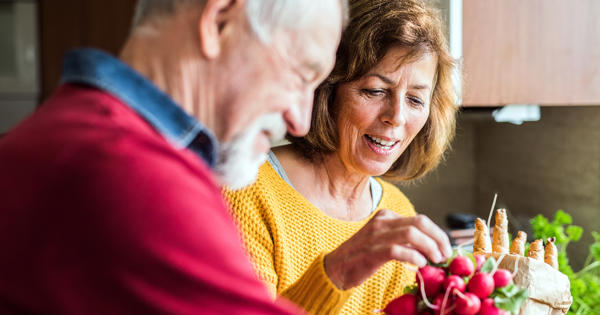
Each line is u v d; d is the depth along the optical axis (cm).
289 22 60
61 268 47
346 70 106
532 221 134
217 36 58
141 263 46
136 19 61
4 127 259
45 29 252
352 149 111
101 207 47
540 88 148
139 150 50
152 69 58
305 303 91
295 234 110
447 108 122
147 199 47
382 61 104
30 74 256
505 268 87
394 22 103
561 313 86
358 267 88
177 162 52
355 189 119
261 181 110
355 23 104
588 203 179
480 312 76
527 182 210
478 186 241
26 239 48
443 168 237
